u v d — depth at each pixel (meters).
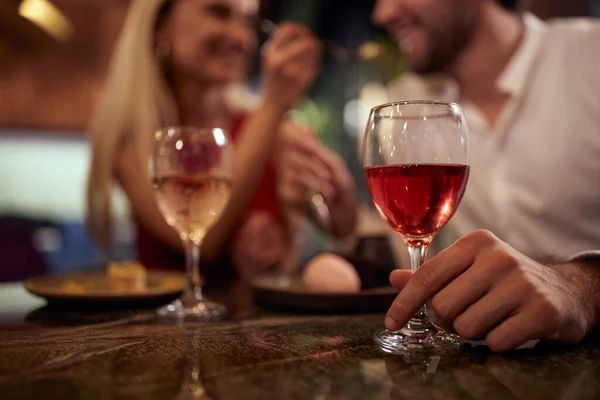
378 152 0.46
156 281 0.75
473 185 1.18
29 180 2.74
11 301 0.67
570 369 0.38
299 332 0.49
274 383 0.36
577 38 1.09
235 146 1.02
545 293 0.41
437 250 1.21
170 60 1.23
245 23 1.25
